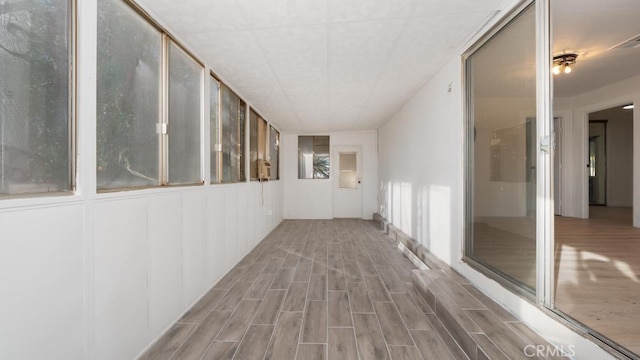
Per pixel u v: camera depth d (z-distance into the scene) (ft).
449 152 9.56
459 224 8.85
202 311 7.57
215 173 10.06
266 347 5.93
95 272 4.64
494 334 5.45
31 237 3.63
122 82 5.44
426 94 11.71
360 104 15.38
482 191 7.85
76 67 4.40
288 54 8.92
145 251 5.91
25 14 3.70
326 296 8.50
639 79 13.97
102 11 4.94
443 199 10.03
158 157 6.64
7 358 3.38
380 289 9.04
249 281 9.76
